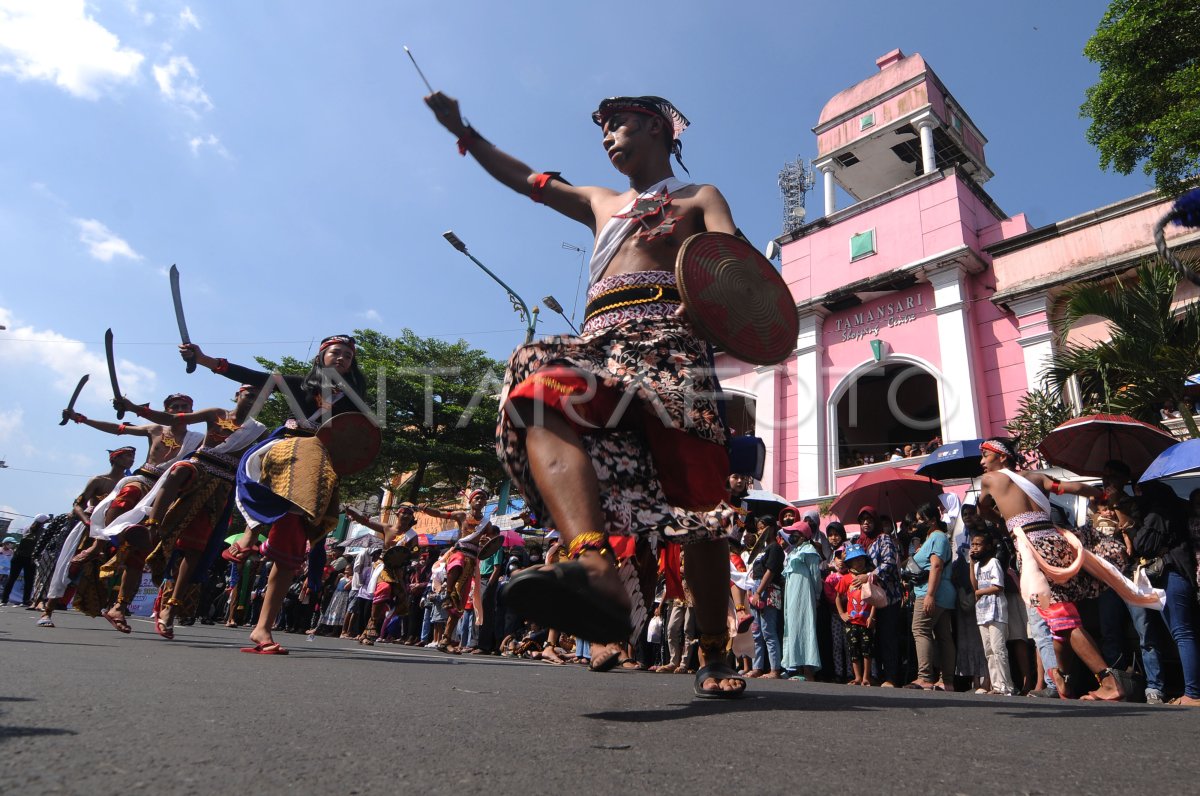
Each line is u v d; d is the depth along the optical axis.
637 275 2.23
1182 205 2.04
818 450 15.54
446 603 8.98
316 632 13.34
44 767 0.98
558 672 4.13
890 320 15.77
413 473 24.58
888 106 18.80
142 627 7.39
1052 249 13.99
